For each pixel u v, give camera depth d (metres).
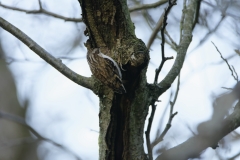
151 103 6.39
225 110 5.52
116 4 6.28
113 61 6.36
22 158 15.16
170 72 7.04
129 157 6.41
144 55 6.14
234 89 5.52
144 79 6.26
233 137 7.65
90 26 6.54
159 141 6.65
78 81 6.72
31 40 7.11
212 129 5.54
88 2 6.32
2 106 16.17
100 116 6.56
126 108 6.36
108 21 6.41
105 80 6.39
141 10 12.28
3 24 7.24
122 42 6.41
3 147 13.55
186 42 8.03
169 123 6.80
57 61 6.90
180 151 5.64
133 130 6.39
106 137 6.43
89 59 7.34
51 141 10.40
